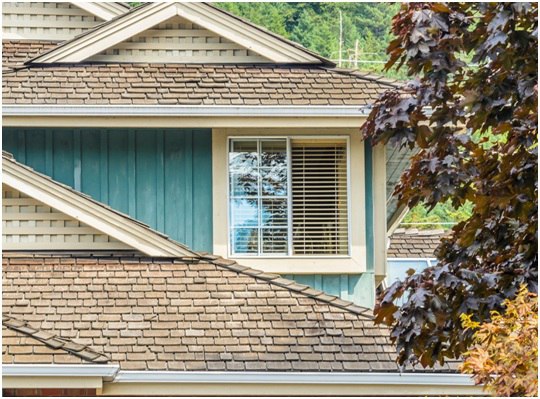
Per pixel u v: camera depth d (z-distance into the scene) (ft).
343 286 50.88
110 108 50.19
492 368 29.32
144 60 53.88
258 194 51.44
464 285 37.22
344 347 42.39
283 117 50.37
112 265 46.70
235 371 40.83
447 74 37.04
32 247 47.55
